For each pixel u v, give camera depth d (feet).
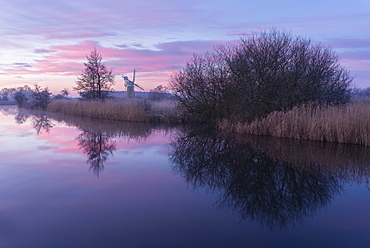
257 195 21.03
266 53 52.80
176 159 32.14
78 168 27.66
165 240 14.06
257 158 32.50
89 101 104.01
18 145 39.68
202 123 69.51
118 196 20.22
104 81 111.45
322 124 43.16
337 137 41.81
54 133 52.60
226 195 20.92
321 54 54.75
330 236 14.76
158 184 23.20
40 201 18.97
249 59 55.06
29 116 94.79
